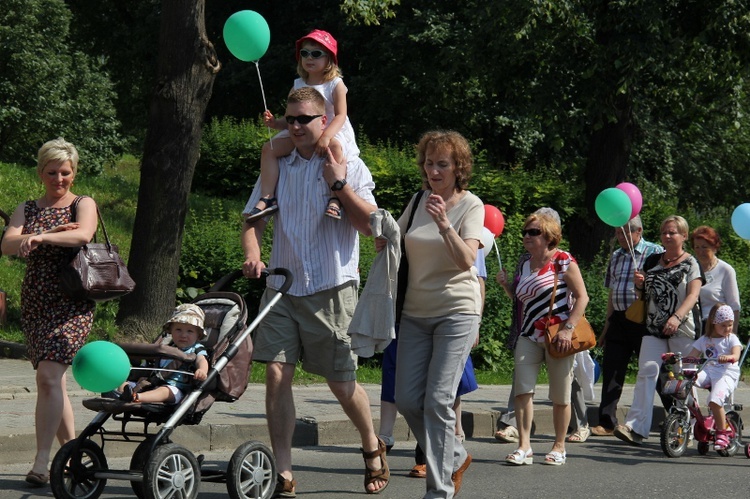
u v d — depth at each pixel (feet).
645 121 174.09
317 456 50.47
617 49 119.75
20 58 270.05
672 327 55.72
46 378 38.65
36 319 39.01
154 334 76.02
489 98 163.22
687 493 44.39
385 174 112.27
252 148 128.88
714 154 200.85
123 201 119.75
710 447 58.65
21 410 50.57
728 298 59.00
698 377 55.88
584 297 49.57
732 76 135.74
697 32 127.34
